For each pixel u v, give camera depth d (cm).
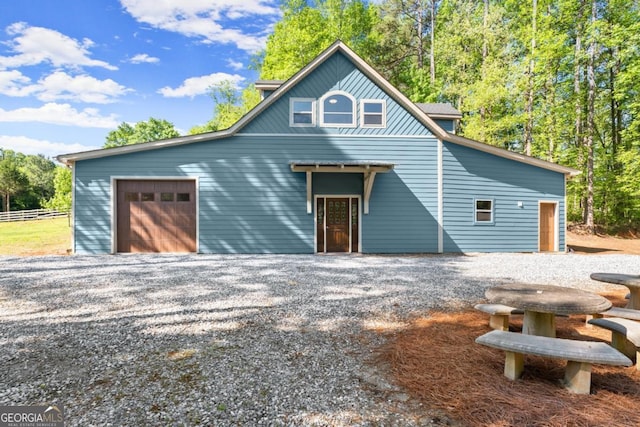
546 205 1223
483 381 262
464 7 2280
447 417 217
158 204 1076
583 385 244
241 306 488
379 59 2514
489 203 1169
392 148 1118
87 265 837
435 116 1310
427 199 1127
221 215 1081
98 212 1042
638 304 400
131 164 1054
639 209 1955
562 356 233
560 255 1109
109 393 249
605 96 2025
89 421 214
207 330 388
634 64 1677
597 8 1784
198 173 1076
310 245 1099
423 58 2708
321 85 1106
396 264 880
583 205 2145
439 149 1130
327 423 212
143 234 1073
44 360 307
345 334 375
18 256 989
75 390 253
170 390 253
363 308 478
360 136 1110
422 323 412
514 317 447
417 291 579
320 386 258
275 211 1092
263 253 1087
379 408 228
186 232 1084
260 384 262
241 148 1087
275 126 1095
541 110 1939
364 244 1108
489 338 263
